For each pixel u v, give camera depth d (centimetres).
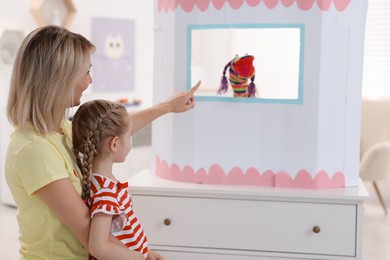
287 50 314
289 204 201
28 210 136
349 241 200
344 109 206
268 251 204
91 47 139
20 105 133
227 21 205
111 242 135
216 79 345
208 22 207
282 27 201
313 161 204
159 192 207
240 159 210
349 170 210
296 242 202
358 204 198
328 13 199
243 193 201
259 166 209
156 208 208
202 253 207
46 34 133
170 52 214
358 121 209
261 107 206
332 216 200
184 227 207
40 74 131
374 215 414
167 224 207
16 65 134
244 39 327
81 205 132
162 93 219
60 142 138
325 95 202
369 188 459
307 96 202
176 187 206
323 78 201
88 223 132
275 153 207
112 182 139
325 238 201
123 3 524
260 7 202
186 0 209
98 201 134
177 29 211
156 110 197
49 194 130
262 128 207
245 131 208
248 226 204
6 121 423
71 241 137
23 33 454
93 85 504
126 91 535
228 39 336
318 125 203
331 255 201
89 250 132
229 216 204
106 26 511
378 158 389
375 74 453
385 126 427
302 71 202
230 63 207
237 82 206
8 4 446
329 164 206
